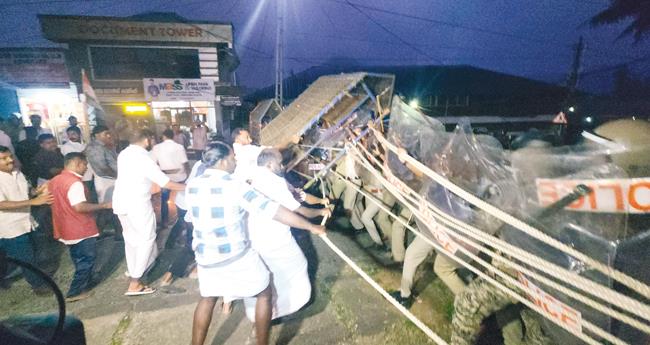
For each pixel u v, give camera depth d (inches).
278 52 658.2
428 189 106.3
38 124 329.4
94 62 607.8
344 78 175.2
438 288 155.6
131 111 628.7
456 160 100.7
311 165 191.0
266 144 192.7
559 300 69.5
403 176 135.2
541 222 71.9
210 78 651.5
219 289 105.1
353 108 165.8
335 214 251.9
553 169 73.8
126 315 140.1
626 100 509.0
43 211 211.2
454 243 87.8
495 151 97.7
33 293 157.8
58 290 62.4
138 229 146.3
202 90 639.1
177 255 194.4
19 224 149.7
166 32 616.7
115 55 617.0
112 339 127.3
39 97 579.8
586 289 52.5
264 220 124.0
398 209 190.1
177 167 227.0
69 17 571.8
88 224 148.0
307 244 204.1
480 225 92.2
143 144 148.6
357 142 154.4
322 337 128.0
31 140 255.0
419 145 126.6
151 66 637.3
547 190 71.6
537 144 80.7
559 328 71.7
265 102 545.0
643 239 61.1
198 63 653.3
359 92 169.5
